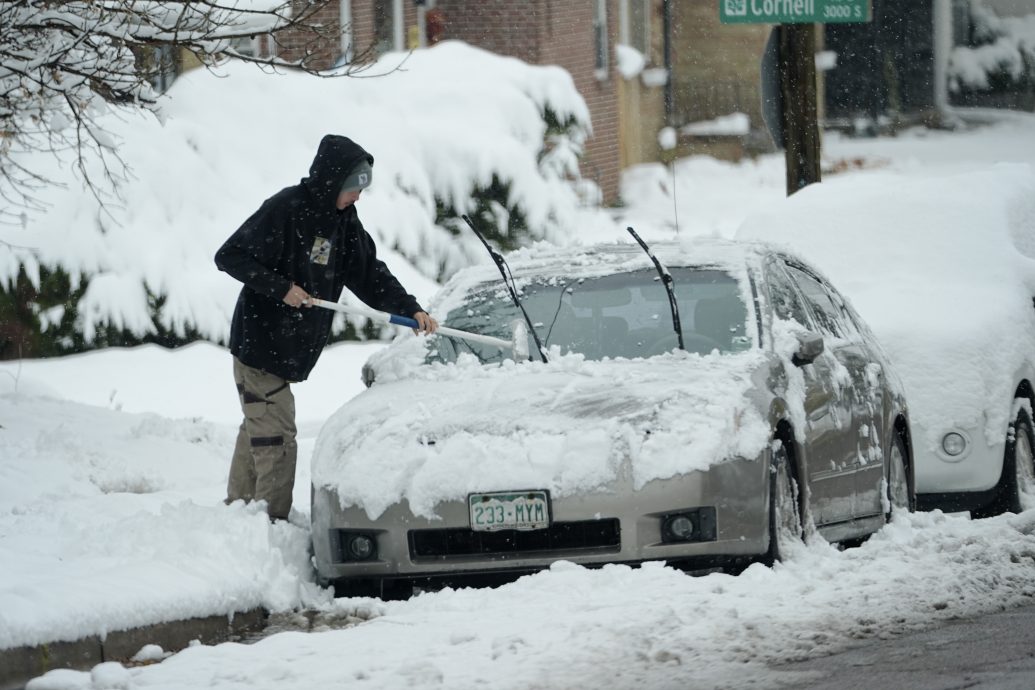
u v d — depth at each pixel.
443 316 25.39
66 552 22.08
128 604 19.45
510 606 19.61
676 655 17.12
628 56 95.06
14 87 28.36
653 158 99.81
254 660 18.12
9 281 48.72
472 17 83.12
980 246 33.97
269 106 57.59
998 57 119.19
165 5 29.58
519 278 25.64
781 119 45.03
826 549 22.70
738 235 36.12
